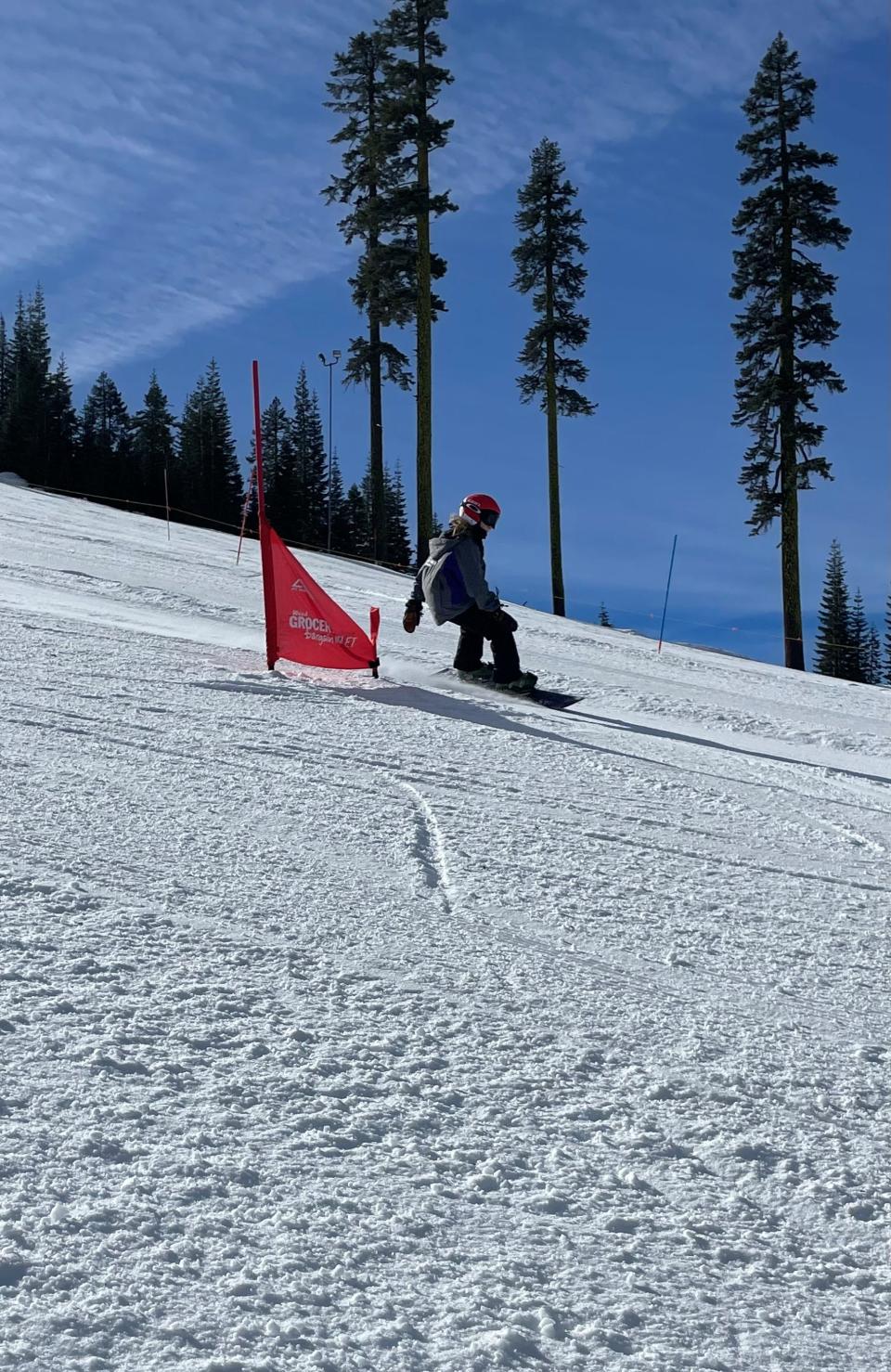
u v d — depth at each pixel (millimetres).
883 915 4074
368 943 3100
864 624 75688
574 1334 1580
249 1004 2559
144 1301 1521
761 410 28172
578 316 33156
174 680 6938
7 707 5625
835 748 8711
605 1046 2609
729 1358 1577
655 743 7387
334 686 7609
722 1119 2314
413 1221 1796
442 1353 1505
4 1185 1729
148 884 3324
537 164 33625
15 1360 1381
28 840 3566
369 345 34031
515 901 3686
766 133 28688
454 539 8406
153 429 70125
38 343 67688
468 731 6719
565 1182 1988
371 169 32312
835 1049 2777
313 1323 1529
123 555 15523
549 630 15883
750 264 28547
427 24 29969
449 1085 2299
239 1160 1899
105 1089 2068
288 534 67562
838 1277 1814
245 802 4469
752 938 3619
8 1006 2355
